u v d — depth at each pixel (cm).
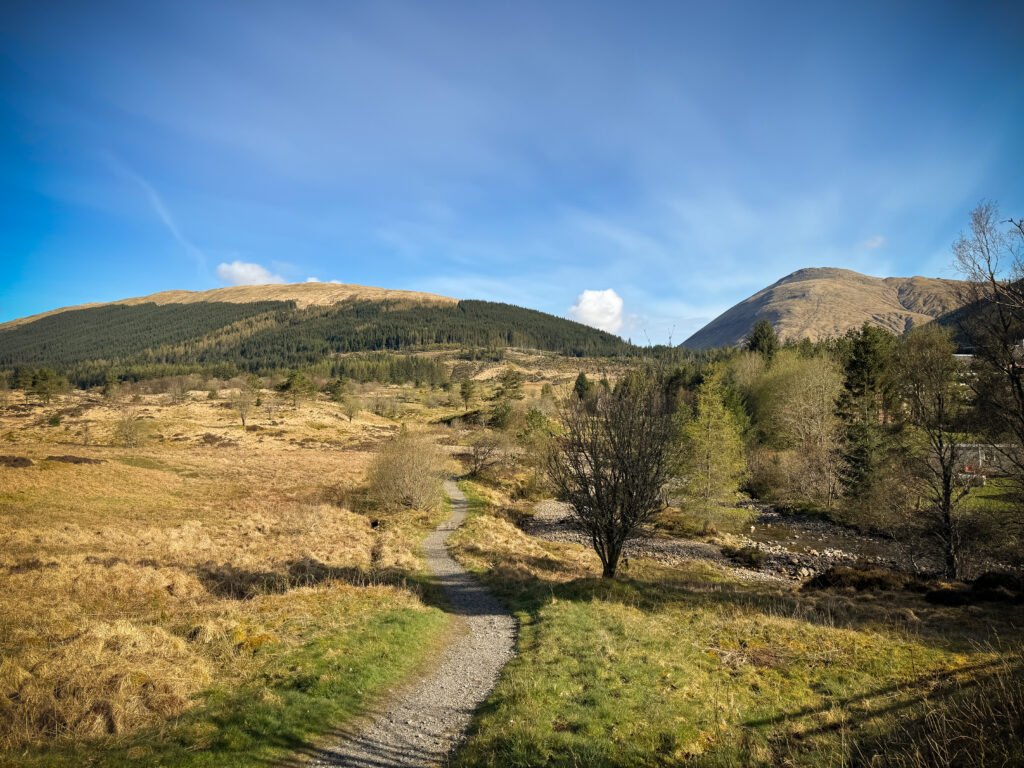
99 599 1512
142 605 1489
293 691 946
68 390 12775
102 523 2773
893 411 4138
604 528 1991
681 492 3588
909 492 2927
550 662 1137
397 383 18975
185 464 5147
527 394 13588
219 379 18562
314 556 2278
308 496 4066
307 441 7844
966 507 2733
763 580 2598
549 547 3156
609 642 1236
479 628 1516
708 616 1473
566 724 836
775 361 6316
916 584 1867
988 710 738
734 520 3700
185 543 2412
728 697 948
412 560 2433
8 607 1319
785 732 810
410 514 3650
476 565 2425
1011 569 2405
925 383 2553
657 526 3828
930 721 747
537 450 5528
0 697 805
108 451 5316
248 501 3762
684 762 726
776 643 1238
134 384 15138
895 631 1303
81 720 784
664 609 1562
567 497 2086
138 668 945
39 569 1736
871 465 3622
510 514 4284
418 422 10675
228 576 1869
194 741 761
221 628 1226
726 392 5200
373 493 3925
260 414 9812
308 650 1134
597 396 2153
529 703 912
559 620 1427
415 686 1068
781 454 5091
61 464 3922
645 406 2036
